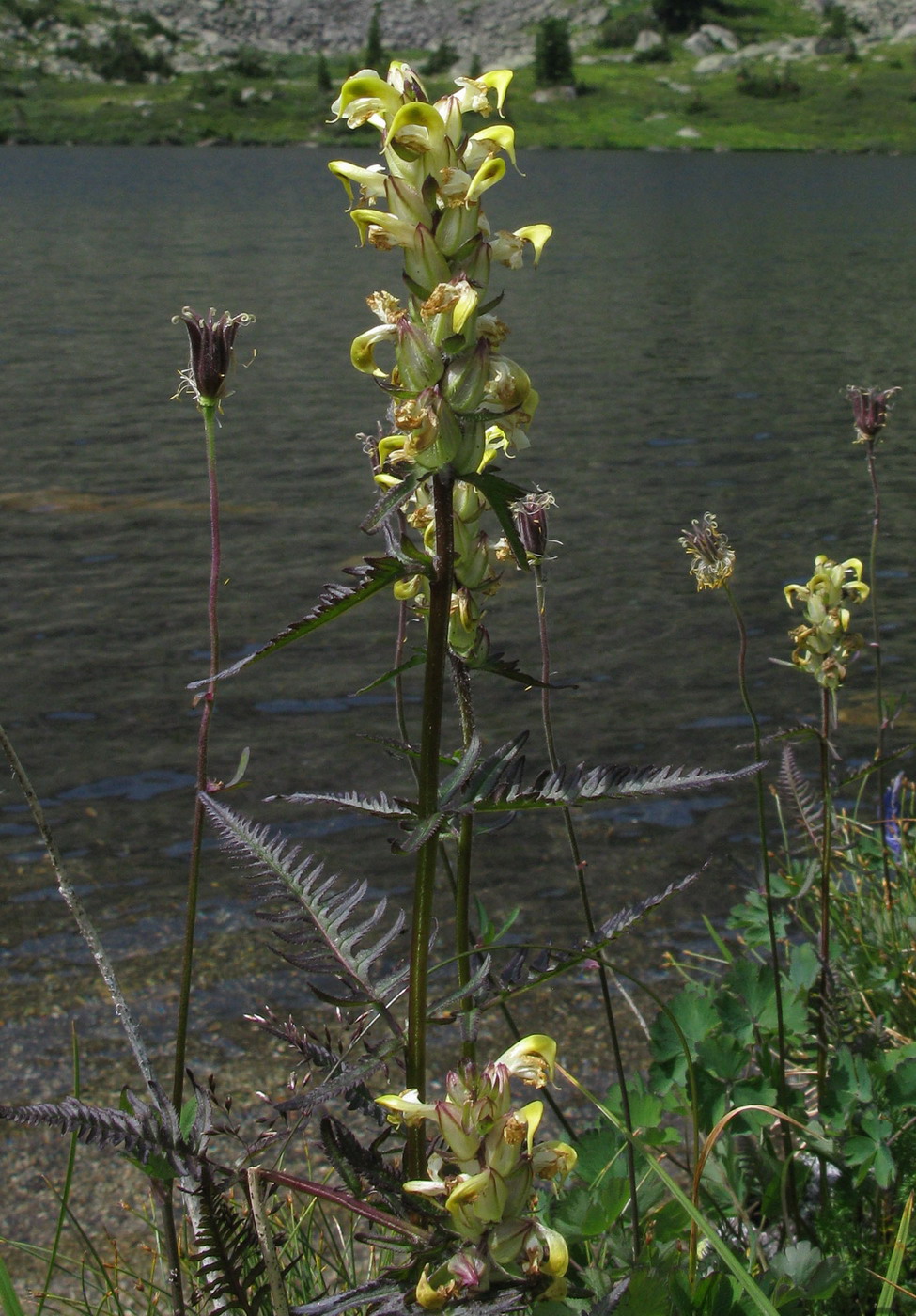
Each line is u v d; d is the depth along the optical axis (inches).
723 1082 115.7
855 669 327.9
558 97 4480.8
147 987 189.3
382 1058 68.6
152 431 595.2
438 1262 62.7
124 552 423.2
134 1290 123.6
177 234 1531.7
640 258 1391.5
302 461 543.5
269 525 454.6
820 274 1279.5
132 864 229.3
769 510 483.8
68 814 249.9
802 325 949.2
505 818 90.2
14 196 2092.8
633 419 639.1
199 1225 71.2
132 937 203.6
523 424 65.2
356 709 302.5
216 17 5147.6
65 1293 124.5
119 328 874.8
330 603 63.6
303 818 249.6
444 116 63.4
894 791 183.8
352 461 543.5
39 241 1432.1
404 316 65.4
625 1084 110.3
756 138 4138.8
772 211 2087.8
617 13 5319.9
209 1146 76.0
